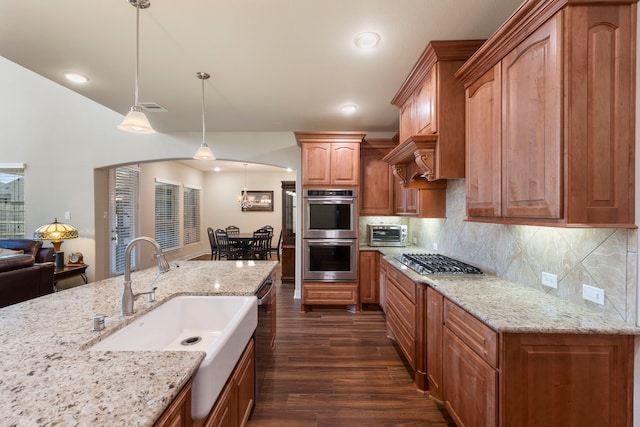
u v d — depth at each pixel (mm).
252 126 4113
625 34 1186
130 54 2162
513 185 1493
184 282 2047
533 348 1255
